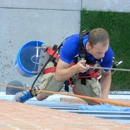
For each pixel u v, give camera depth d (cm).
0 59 2505
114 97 2309
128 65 2573
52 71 1538
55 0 2581
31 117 825
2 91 2442
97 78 1518
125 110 1252
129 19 2641
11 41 2528
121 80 2528
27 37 2548
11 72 2503
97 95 1513
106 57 1404
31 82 2491
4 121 730
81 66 1316
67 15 2583
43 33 2562
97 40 1279
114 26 2617
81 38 1334
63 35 2573
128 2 2667
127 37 2614
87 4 2614
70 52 1355
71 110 1227
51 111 1016
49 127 668
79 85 1523
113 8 2648
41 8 2573
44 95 1572
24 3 2559
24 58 1655
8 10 2545
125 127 725
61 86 1549
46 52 1565
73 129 661
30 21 2558
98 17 2605
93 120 835
